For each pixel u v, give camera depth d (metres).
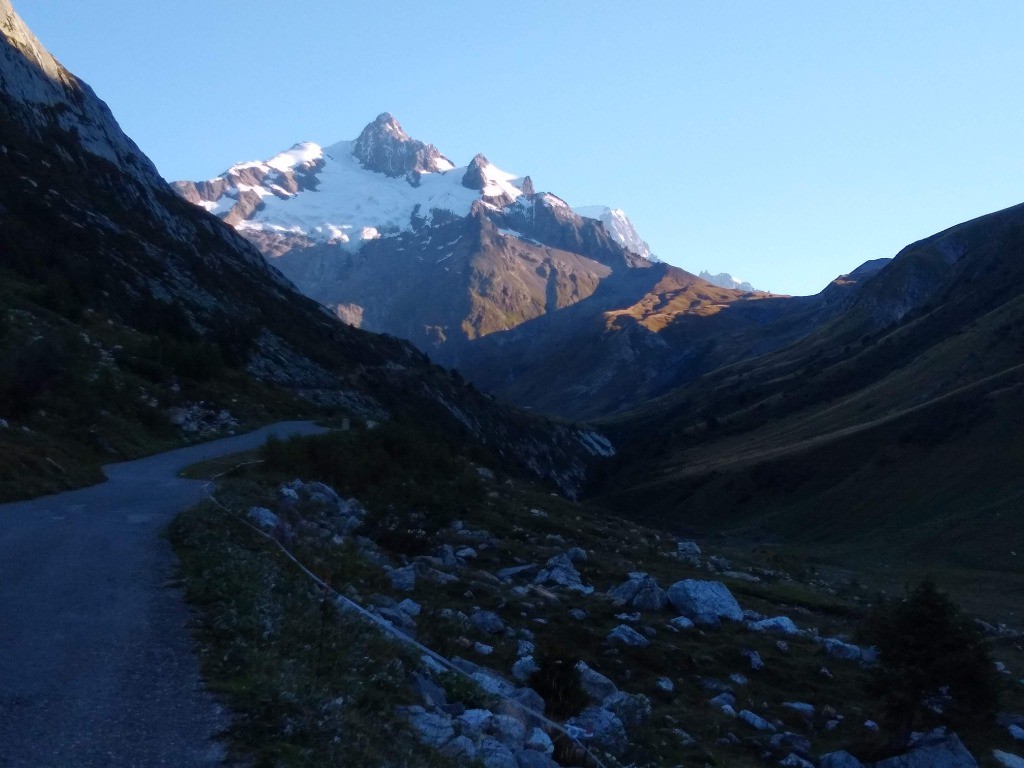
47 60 128.88
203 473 33.69
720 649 24.19
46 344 39.16
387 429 46.88
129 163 130.00
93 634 10.41
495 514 42.84
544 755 10.36
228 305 101.75
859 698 22.88
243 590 12.59
